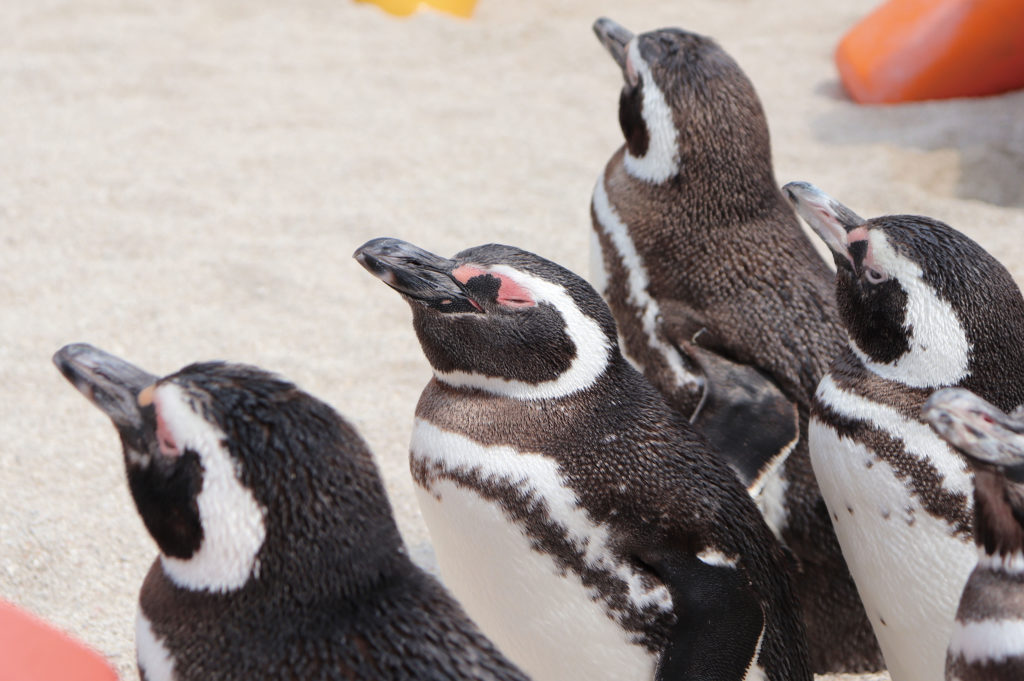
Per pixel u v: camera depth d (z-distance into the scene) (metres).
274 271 10.34
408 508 7.35
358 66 15.20
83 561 6.71
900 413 4.83
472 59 15.48
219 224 11.18
